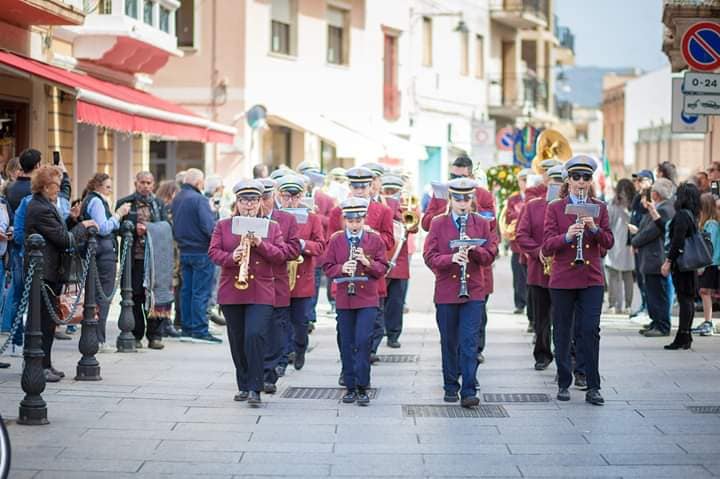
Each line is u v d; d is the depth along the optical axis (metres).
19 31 20.77
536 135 40.56
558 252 12.44
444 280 12.30
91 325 13.41
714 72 14.11
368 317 12.32
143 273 15.95
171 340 16.97
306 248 14.05
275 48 34.38
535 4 55.53
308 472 9.41
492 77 53.97
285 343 14.12
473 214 12.33
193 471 9.41
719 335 17.86
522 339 17.52
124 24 23.94
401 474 9.37
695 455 10.00
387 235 14.75
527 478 9.25
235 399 12.36
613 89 102.19
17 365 14.15
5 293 15.62
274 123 34.66
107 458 9.80
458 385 12.55
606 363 15.03
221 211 19.91
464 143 48.97
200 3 32.62
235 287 11.99
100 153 25.62
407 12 43.38
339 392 13.05
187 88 32.78
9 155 20.77
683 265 15.95
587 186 12.30
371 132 37.81
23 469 9.39
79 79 20.34
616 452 10.12
